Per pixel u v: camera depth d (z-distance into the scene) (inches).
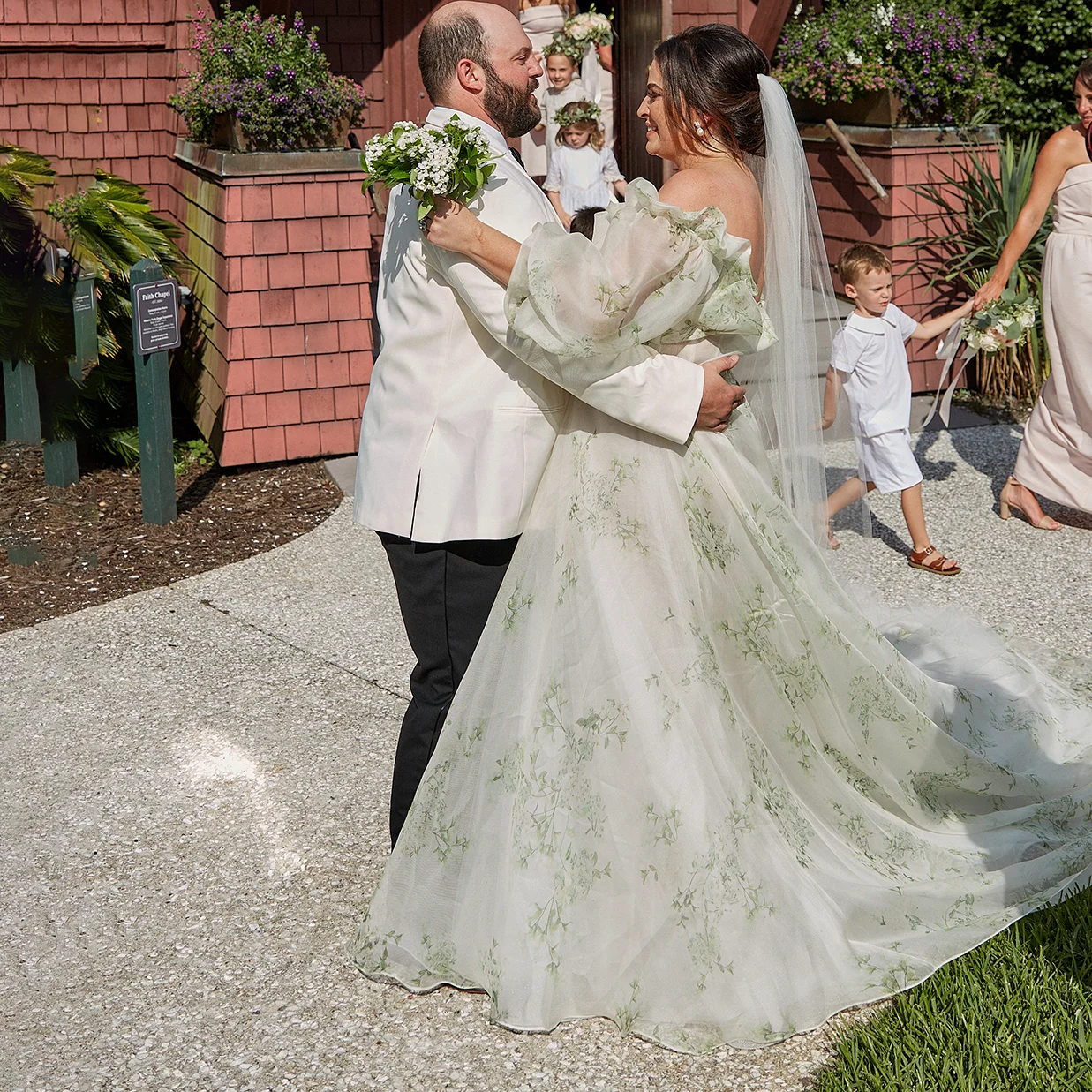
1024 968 102.7
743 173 112.0
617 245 98.7
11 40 293.3
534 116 110.2
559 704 105.3
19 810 137.0
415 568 110.7
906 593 192.4
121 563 211.0
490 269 101.0
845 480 164.1
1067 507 229.6
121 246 255.0
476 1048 99.6
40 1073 97.8
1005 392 299.7
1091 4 378.0
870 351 195.3
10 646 179.0
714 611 108.7
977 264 310.0
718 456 109.1
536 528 109.1
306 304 255.4
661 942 100.3
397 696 162.4
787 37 340.2
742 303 105.3
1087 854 119.3
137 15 301.7
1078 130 205.9
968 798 131.9
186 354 288.5
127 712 158.9
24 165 246.7
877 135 303.3
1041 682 155.5
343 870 124.6
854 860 115.3
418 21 347.6
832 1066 95.3
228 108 248.8
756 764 108.0
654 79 111.7
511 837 104.9
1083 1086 88.9
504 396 106.4
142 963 111.3
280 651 176.4
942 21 310.3
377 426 111.3
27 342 243.6
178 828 132.8
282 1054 99.5
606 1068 96.9
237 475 256.4
